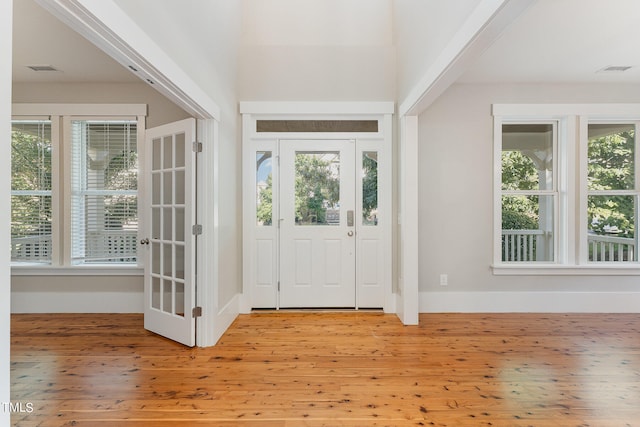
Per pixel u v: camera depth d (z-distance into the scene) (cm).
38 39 267
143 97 346
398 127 347
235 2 336
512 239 363
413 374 223
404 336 287
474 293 349
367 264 361
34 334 290
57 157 342
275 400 194
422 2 266
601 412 183
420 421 175
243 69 351
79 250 347
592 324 313
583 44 272
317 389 205
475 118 349
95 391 202
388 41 360
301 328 307
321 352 256
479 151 350
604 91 348
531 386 208
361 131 359
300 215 362
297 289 362
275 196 360
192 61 233
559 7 223
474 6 178
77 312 345
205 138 271
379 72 352
